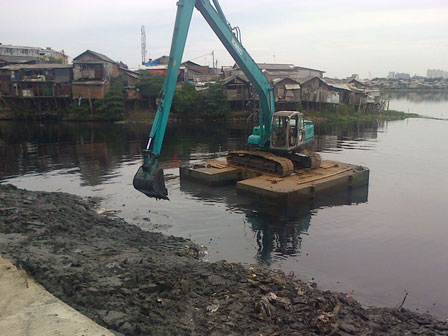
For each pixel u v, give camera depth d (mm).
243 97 57375
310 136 21453
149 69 67312
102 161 25422
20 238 9477
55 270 7086
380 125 52500
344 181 18172
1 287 6254
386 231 13172
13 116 58406
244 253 11227
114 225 12438
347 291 9195
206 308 7027
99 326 5270
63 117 57219
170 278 7750
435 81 180375
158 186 11875
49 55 89875
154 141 12695
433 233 13016
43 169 22688
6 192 14797
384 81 171250
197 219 13992
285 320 6926
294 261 10781
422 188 19031
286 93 57875
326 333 6633
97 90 55688
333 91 62750
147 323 6094
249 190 16578
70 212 13008
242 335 6273
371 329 7047
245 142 34906
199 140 36406
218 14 15977
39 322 5258
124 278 7348
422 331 7230
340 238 12523
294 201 15672
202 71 77312
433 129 47344
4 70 58719
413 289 9344
